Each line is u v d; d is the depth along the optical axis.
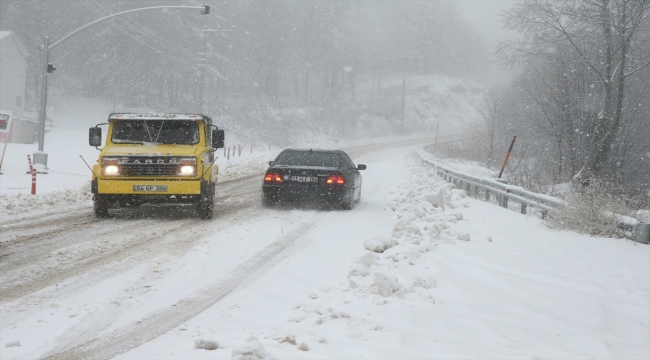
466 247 9.91
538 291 7.13
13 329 5.51
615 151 27.92
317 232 11.58
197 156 12.38
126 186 12.24
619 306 6.59
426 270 8.12
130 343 5.20
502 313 6.20
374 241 9.30
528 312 6.25
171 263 8.51
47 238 10.30
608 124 24.55
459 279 7.66
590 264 8.93
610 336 5.57
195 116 13.31
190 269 8.16
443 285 7.36
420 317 5.95
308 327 5.50
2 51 50.84
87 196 16.94
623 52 24.39
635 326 5.92
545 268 8.48
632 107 27.95
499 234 11.46
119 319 5.90
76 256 8.88
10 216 12.85
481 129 46.53
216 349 4.91
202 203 12.73
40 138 24.75
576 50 26.64
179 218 13.16
